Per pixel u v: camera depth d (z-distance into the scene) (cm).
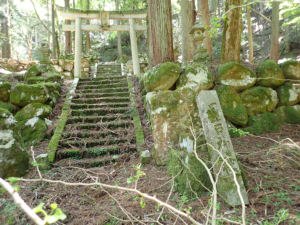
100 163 358
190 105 335
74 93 588
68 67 920
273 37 665
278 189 234
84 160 365
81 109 520
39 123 449
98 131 446
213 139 241
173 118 334
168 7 564
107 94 596
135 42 853
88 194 270
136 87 637
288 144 356
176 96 338
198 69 448
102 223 214
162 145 330
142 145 391
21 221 220
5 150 290
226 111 433
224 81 452
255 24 1903
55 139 408
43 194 270
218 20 229
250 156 320
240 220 190
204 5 707
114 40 2025
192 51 716
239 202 212
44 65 684
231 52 511
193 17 751
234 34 502
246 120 437
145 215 217
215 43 1379
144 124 473
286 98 468
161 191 261
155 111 339
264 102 462
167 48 563
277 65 473
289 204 205
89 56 1127
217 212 209
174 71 444
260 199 219
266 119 452
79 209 241
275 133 429
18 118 450
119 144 407
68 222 222
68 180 305
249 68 465
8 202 249
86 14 827
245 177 242
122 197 255
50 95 531
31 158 354
